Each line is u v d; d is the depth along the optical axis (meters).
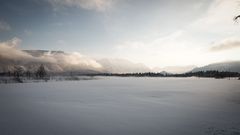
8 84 38.06
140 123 7.19
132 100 14.84
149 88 30.70
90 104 12.52
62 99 15.14
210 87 32.56
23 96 17.08
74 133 5.89
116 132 6.03
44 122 7.29
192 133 5.89
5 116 8.41
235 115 8.69
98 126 6.74
